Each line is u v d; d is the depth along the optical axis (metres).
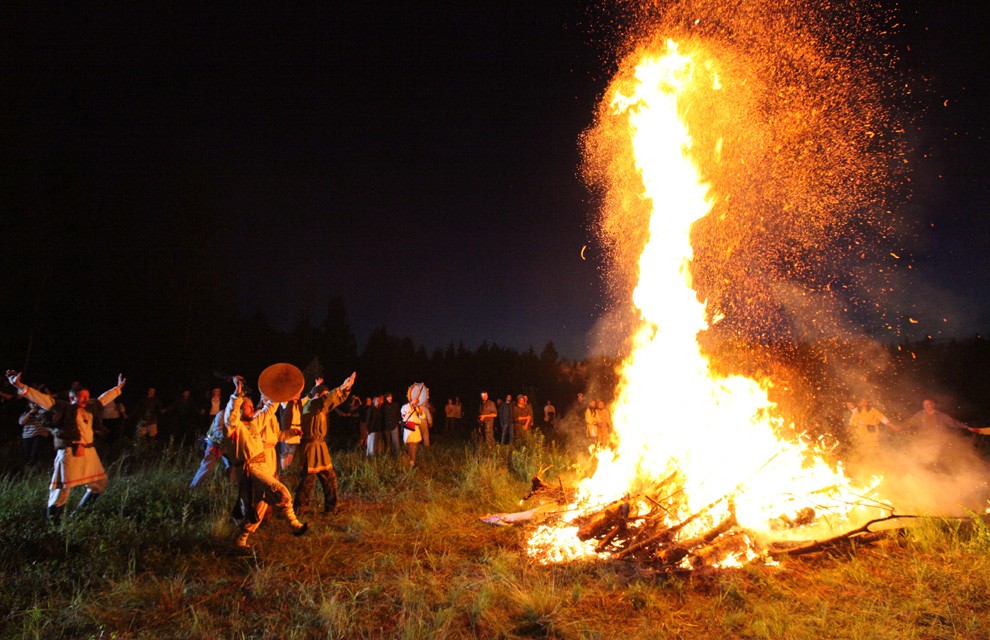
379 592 5.20
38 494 8.05
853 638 4.26
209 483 8.86
